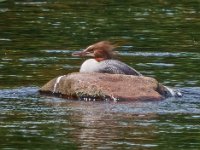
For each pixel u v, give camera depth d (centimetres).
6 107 1722
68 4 3259
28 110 1697
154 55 2311
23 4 3259
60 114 1666
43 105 1744
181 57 2286
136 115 1655
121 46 2430
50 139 1477
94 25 2780
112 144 1444
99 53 1942
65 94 1828
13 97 1819
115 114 1664
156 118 1634
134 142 1458
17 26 2762
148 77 1858
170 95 1825
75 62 2219
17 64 2178
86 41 2500
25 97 1820
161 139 1480
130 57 2283
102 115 1655
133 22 2847
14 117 1639
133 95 1788
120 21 2861
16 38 2561
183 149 1418
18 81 1975
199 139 1480
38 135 1505
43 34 2623
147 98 1786
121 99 1780
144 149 1413
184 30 2711
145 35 2611
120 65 1903
